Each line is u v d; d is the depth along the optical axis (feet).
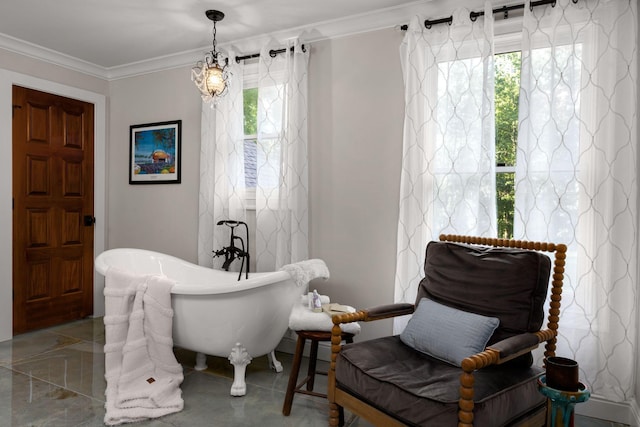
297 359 7.27
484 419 4.73
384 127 9.25
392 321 9.16
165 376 8.16
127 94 13.03
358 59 9.53
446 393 4.98
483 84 7.86
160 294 8.11
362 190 9.48
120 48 11.37
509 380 5.37
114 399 7.42
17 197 11.20
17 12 9.27
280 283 8.14
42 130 11.75
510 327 6.15
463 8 8.15
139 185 12.82
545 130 7.53
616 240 7.02
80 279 12.80
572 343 7.32
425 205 8.46
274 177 10.28
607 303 7.07
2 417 7.00
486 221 7.82
